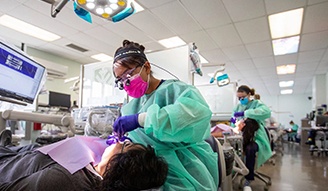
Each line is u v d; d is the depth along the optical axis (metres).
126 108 1.14
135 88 1.02
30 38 4.87
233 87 3.47
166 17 3.81
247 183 2.53
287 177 3.30
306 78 8.77
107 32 4.49
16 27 4.35
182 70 1.63
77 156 0.75
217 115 3.47
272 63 6.60
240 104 3.12
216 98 3.53
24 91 1.41
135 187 0.66
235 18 3.82
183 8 3.51
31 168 0.73
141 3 3.37
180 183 0.84
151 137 0.95
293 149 7.30
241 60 6.28
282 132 7.85
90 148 0.86
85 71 2.27
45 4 3.47
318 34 4.50
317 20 3.88
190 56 1.68
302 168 4.01
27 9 3.64
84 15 1.33
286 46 5.21
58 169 0.67
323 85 8.09
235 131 2.41
